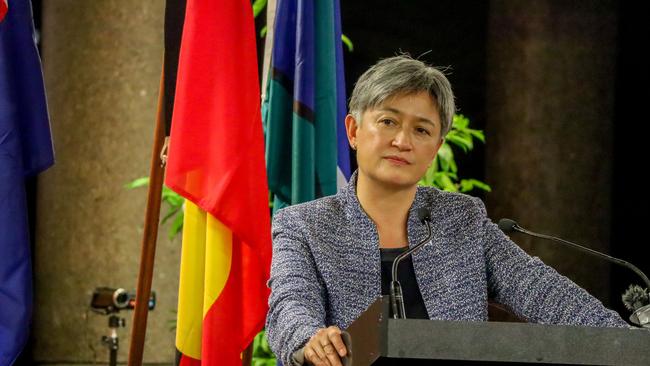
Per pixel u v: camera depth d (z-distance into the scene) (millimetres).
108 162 15688
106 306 13352
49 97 15961
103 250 15648
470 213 7648
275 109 10383
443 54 18328
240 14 9414
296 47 10305
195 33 9289
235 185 9039
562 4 17469
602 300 17422
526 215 17297
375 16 18234
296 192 9984
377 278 7258
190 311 9188
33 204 16938
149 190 9531
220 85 9242
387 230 7488
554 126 17375
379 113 7312
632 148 18016
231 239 9141
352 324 5711
